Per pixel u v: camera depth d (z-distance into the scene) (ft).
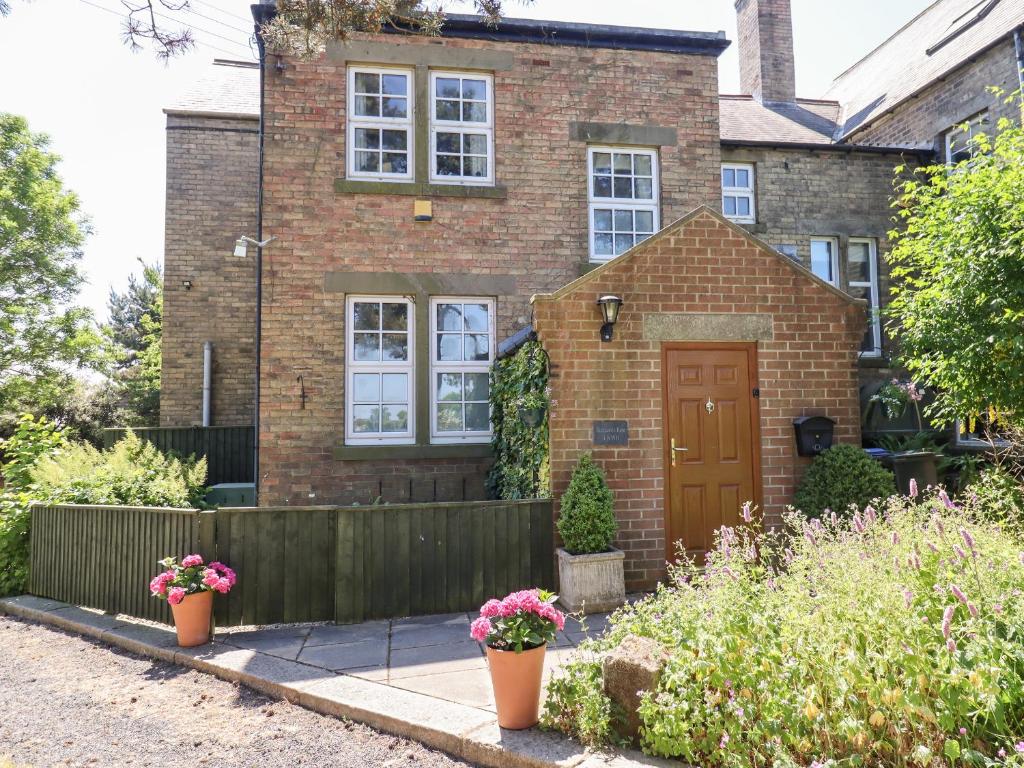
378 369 27.53
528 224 28.73
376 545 18.47
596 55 29.86
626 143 29.84
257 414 26.17
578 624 17.28
